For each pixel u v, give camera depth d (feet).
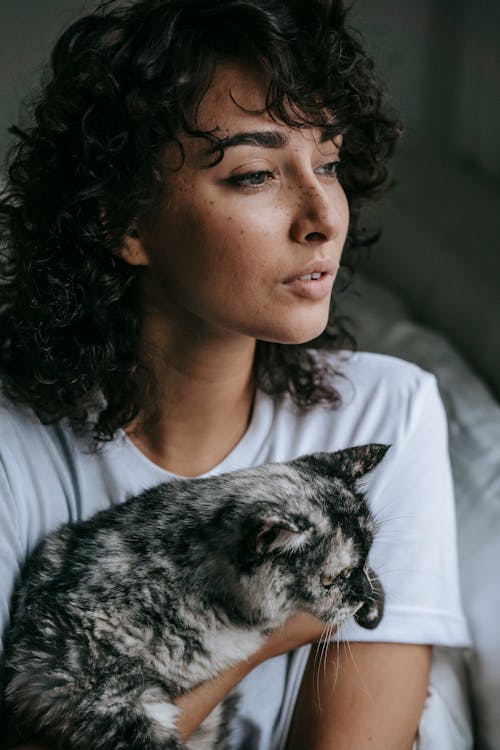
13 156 4.43
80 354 4.18
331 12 3.82
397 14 8.64
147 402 4.36
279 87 3.56
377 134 4.47
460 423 6.40
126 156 3.79
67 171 4.03
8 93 8.51
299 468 4.44
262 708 4.35
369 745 4.17
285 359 4.63
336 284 5.36
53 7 8.60
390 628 4.39
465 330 7.79
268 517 3.93
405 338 7.44
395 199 8.84
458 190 8.54
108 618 4.00
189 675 4.07
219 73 3.61
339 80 3.80
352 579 4.34
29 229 4.22
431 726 4.66
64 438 4.36
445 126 9.13
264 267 3.73
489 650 4.97
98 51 3.88
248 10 3.54
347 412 4.76
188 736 4.04
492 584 5.23
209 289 3.82
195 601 4.09
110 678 3.93
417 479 4.70
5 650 4.04
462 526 5.64
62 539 4.27
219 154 3.62
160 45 3.64
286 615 4.28
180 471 4.50
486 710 4.93
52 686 3.92
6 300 4.47
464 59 8.70
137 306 4.23
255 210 3.68
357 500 4.50
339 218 3.73
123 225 3.89
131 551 4.17
